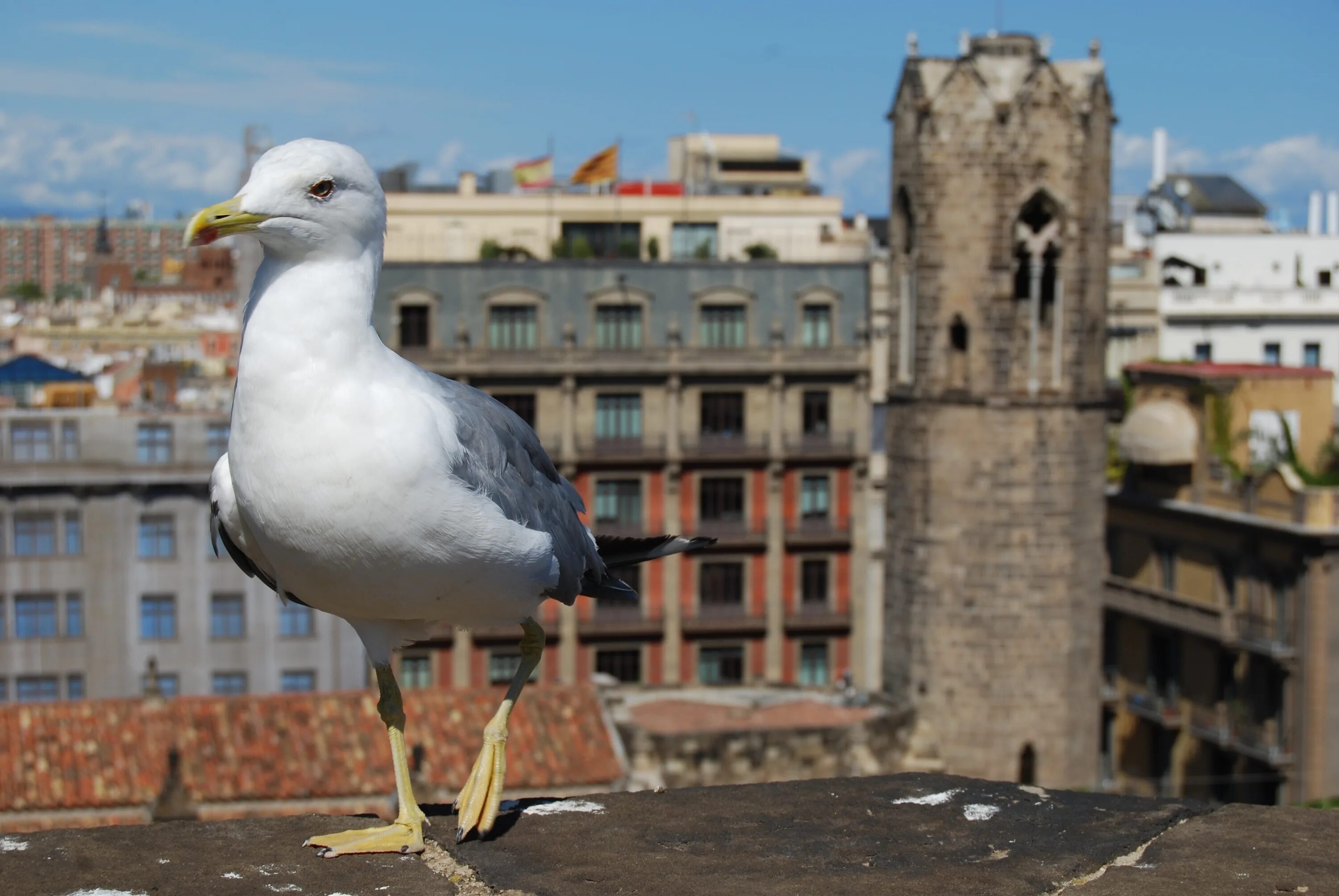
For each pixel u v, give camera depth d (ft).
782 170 353.92
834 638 242.99
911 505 191.93
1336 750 183.01
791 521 241.35
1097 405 188.96
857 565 241.96
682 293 238.48
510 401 235.40
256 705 135.85
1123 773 213.25
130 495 202.69
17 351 408.46
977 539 188.34
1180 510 200.75
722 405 239.71
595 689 147.33
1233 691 193.67
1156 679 206.08
